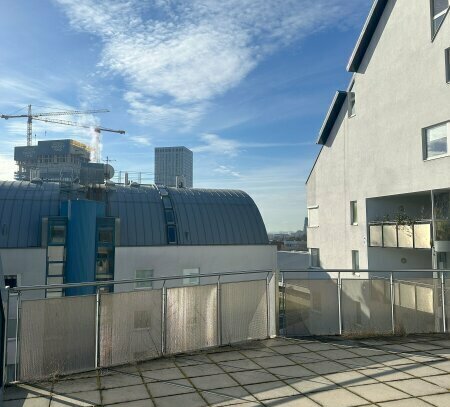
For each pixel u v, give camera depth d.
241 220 31.17
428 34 16.75
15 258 24.09
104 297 7.13
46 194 27.86
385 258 20.47
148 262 26.64
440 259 16.45
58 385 6.23
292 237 76.25
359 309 9.33
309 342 8.59
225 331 8.45
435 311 9.66
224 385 6.23
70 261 24.61
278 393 5.89
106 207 28.20
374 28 20.30
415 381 6.29
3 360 6.04
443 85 15.95
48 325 6.56
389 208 20.66
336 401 5.57
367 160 20.72
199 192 32.91
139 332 7.47
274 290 9.12
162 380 6.46
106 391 6.02
